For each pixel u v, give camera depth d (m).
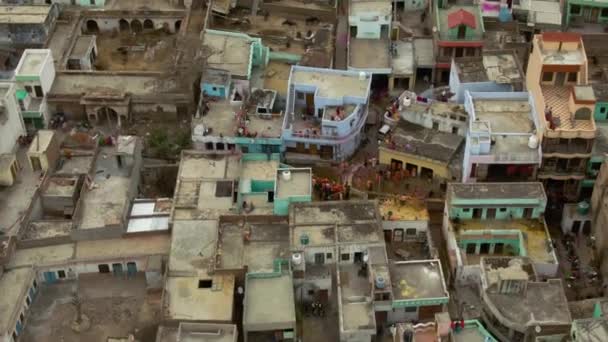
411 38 119.50
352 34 118.38
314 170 103.31
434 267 84.69
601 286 88.69
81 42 120.62
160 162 105.75
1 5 123.69
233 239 89.44
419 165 100.44
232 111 107.12
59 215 96.19
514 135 95.88
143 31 129.25
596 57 117.38
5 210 94.62
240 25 127.56
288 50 120.44
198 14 127.56
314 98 103.44
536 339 76.38
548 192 97.06
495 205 89.75
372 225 88.38
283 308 81.31
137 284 89.25
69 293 88.38
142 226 92.19
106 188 96.12
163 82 113.19
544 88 99.81
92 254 89.12
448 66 115.00
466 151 96.06
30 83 108.19
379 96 115.00
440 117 101.81
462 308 85.88
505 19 121.69
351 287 84.31
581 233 94.88
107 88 112.44
